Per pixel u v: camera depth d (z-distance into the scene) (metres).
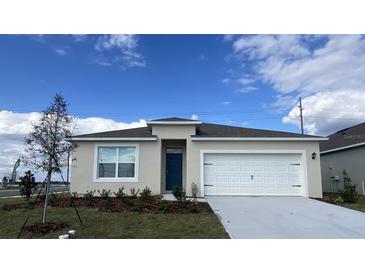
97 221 8.36
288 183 14.20
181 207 10.28
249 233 7.23
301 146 14.37
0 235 7.01
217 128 17.34
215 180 14.26
